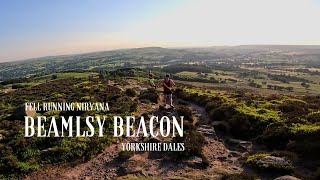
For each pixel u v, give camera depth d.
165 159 16.73
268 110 23.98
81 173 16.02
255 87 154.00
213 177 14.35
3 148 18.47
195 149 17.16
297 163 15.13
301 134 17.27
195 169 15.55
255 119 21.66
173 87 45.81
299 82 187.00
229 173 14.76
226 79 186.62
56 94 39.28
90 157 17.80
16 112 26.05
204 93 37.38
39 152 18.19
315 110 24.05
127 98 33.00
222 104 26.92
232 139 19.75
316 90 149.62
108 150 18.88
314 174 13.37
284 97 33.59
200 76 197.25
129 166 16.12
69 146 18.78
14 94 49.53
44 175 15.90
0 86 106.44
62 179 15.40
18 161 17.06
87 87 43.53
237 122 21.56
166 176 14.84
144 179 14.46
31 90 52.75
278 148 17.39
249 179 13.34
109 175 15.53
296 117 20.98
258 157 15.68
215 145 19.05
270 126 19.89
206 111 27.86
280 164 14.48
